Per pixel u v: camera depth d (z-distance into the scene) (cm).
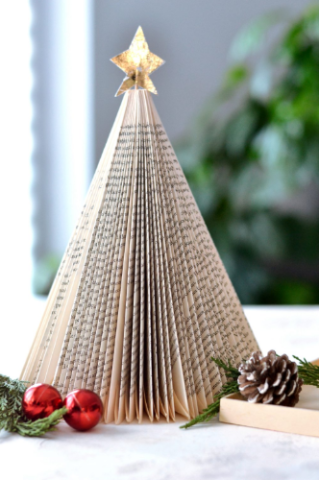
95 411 41
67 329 45
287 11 183
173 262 46
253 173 172
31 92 201
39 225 205
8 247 197
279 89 157
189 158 178
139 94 47
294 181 163
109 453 38
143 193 46
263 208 173
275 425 41
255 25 166
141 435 41
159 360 44
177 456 38
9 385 43
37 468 36
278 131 155
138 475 35
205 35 197
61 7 200
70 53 202
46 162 204
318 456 38
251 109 164
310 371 46
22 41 195
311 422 41
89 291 45
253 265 170
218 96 180
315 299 183
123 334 45
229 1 194
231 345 48
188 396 44
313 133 154
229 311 49
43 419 41
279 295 181
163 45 199
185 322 45
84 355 45
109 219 46
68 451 38
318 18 148
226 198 173
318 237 175
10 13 190
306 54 150
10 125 195
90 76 202
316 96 151
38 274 198
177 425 43
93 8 200
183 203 47
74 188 206
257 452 38
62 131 204
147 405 44
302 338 66
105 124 202
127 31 200
